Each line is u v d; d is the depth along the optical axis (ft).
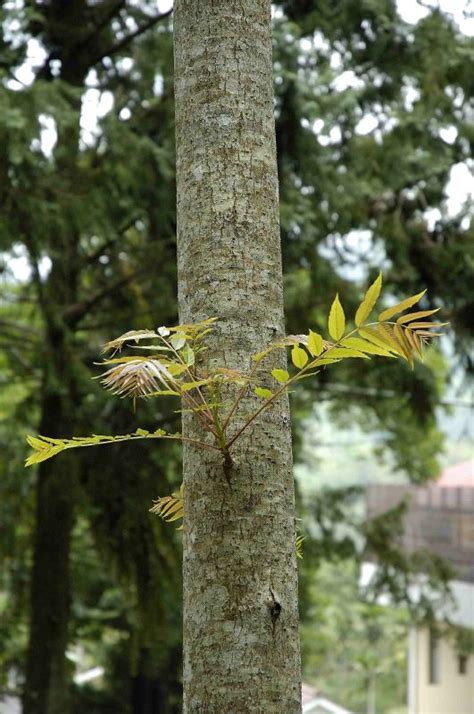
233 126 7.57
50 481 31.40
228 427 7.10
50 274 31.14
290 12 31.76
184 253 7.53
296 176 30.07
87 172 28.63
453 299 35.35
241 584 6.90
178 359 7.13
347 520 44.52
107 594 48.91
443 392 44.16
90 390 30.48
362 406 45.60
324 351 6.98
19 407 36.35
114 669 57.47
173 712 56.29
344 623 110.01
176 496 9.16
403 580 43.34
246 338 7.24
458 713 61.93
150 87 33.01
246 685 6.77
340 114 29.27
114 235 29.09
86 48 33.06
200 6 7.80
